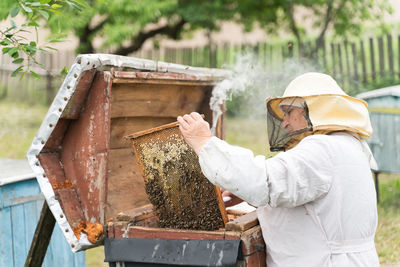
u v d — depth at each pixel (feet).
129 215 6.28
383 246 13.12
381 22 35.32
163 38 39.19
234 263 5.30
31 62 7.32
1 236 8.14
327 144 5.37
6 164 9.57
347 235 5.39
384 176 21.34
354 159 5.46
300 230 5.49
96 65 5.93
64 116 6.09
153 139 6.19
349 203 5.36
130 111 7.22
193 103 8.48
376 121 16.28
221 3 35.12
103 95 6.03
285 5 34.53
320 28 35.35
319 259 5.38
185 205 6.17
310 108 5.47
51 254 8.83
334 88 5.69
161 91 7.65
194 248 5.59
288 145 5.84
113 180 7.33
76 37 34.09
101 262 12.46
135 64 6.56
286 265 5.59
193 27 38.42
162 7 30.35
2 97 42.91
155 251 5.82
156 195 6.27
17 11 6.81
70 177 6.40
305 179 5.16
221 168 5.18
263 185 5.04
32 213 8.70
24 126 31.53
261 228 5.80
